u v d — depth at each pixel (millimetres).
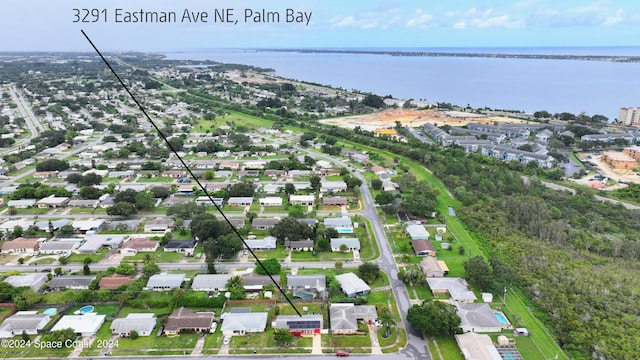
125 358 87750
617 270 121125
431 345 92375
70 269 121312
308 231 138000
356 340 93688
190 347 91000
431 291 112062
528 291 112750
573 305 104438
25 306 102438
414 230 144250
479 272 113688
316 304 106188
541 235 144375
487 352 87375
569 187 197000
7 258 127375
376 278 117562
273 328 97125
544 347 92500
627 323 97875
